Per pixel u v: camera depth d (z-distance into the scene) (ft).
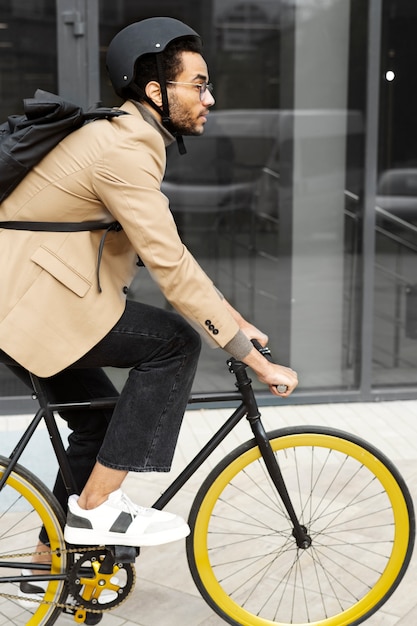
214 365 20.04
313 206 20.04
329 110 19.79
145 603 11.27
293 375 9.39
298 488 11.77
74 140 8.82
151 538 9.46
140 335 9.16
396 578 10.44
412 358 20.72
